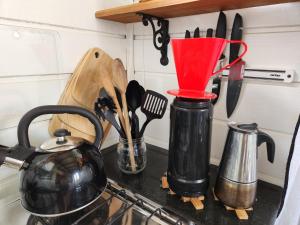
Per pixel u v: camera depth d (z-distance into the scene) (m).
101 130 0.54
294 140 0.44
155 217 0.55
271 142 0.50
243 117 0.65
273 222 0.50
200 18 0.68
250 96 0.63
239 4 0.56
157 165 0.76
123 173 0.71
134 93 0.71
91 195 0.47
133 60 0.89
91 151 0.50
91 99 0.70
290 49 0.55
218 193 0.54
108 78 0.64
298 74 0.55
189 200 0.56
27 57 0.60
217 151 0.73
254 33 0.59
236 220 0.50
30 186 0.43
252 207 0.54
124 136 0.69
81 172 0.45
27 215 0.57
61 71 0.68
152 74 0.84
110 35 0.82
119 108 0.65
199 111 0.49
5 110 0.57
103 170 0.52
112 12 0.69
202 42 0.46
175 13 0.67
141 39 0.84
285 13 0.54
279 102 0.59
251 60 0.61
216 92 0.68
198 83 0.51
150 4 0.60
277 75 0.57
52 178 0.43
